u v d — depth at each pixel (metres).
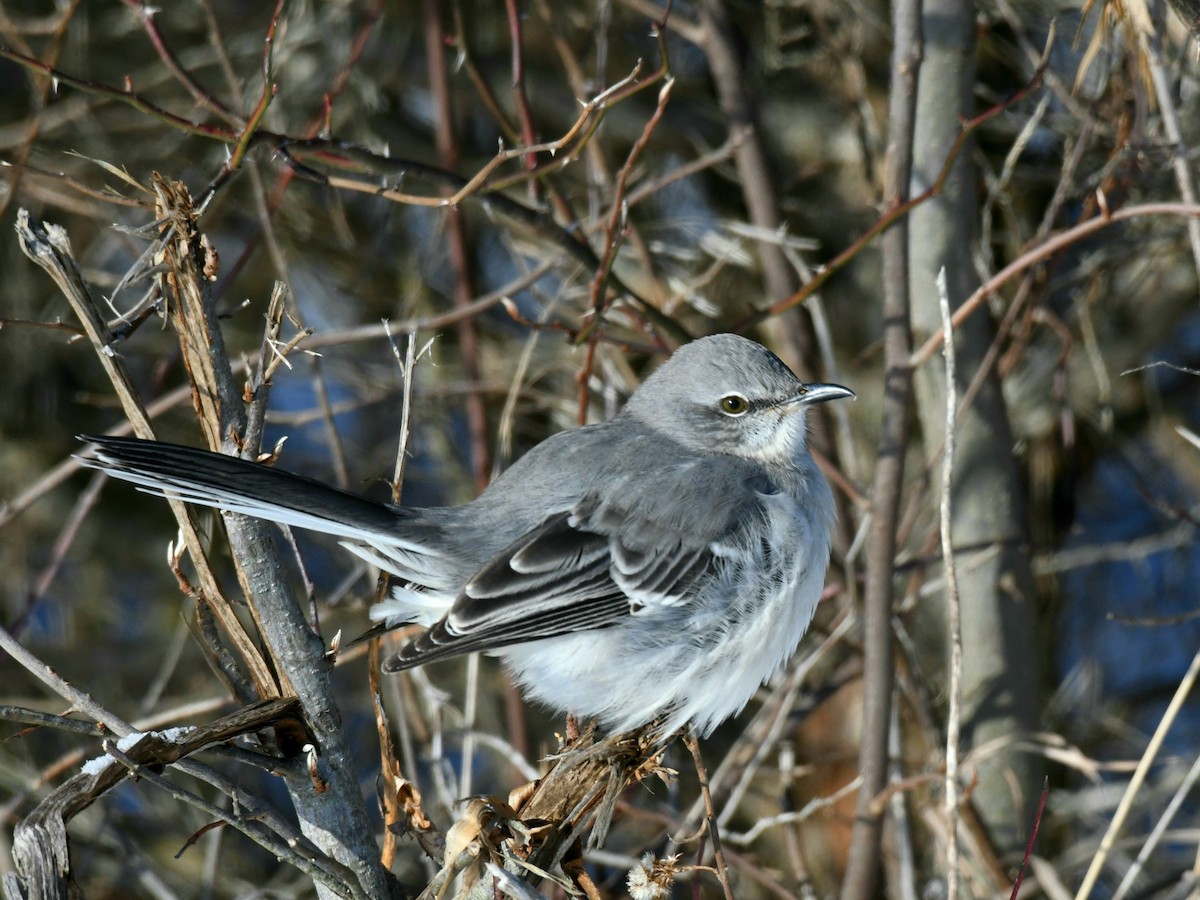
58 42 10.15
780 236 10.09
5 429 13.80
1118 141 9.12
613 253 8.55
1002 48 11.70
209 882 10.52
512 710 10.88
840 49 11.61
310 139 7.52
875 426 12.37
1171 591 13.09
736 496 7.82
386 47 13.23
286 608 5.67
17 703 12.73
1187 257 11.50
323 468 13.93
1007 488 10.12
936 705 11.12
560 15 12.85
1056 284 10.88
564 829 6.35
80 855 11.46
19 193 12.13
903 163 8.78
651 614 7.50
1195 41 7.73
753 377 8.45
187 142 13.18
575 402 12.11
